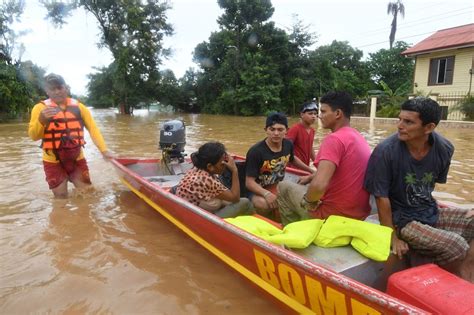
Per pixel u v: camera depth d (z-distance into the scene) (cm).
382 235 222
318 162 241
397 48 3167
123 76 2617
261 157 355
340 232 231
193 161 330
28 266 294
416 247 229
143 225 381
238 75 2652
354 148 243
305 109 447
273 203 335
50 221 389
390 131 1270
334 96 248
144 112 3105
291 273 214
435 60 1694
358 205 249
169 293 259
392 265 228
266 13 2698
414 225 227
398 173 234
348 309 183
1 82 1794
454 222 245
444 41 1667
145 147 922
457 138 1052
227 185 393
